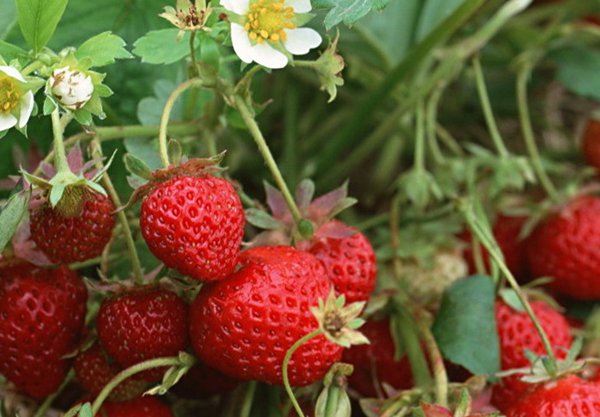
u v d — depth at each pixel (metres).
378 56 0.65
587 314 0.62
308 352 0.48
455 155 0.67
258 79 0.62
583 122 0.71
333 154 0.65
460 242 0.60
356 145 0.70
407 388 0.55
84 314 0.51
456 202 0.58
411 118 0.67
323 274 0.50
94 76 0.47
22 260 0.50
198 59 0.51
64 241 0.48
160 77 0.57
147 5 0.56
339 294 0.51
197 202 0.47
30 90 0.46
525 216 0.62
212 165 0.48
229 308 0.48
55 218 0.48
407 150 0.70
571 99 0.73
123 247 0.54
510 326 0.55
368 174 0.71
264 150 0.50
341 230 0.51
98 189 0.46
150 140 0.54
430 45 0.60
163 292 0.49
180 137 0.55
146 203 0.47
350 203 0.51
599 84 0.65
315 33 0.49
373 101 0.63
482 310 0.54
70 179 0.47
